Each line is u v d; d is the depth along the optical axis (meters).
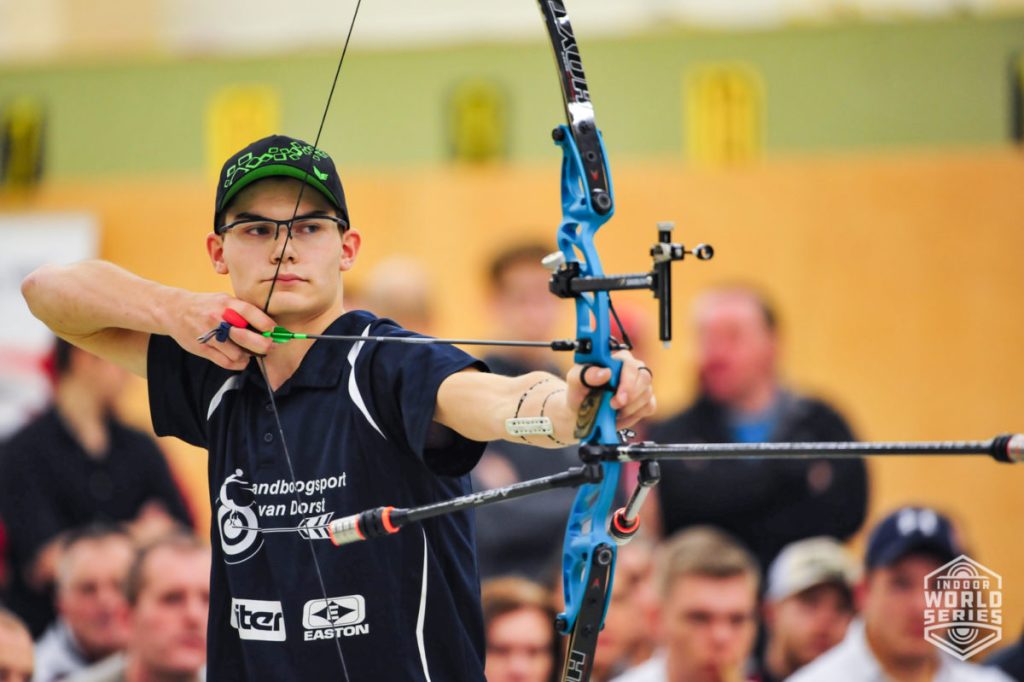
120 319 9.42
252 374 9.12
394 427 8.67
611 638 18.48
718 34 20.81
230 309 8.84
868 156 20.27
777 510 18.66
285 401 8.97
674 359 19.78
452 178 20.72
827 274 19.97
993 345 19.66
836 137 20.58
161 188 21.44
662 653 18.48
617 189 20.44
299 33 21.75
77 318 9.69
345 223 9.22
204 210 21.33
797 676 18.44
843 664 18.38
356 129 21.50
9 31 22.14
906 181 19.94
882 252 19.91
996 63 20.38
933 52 20.48
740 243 20.14
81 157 22.03
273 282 8.87
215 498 9.10
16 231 21.47
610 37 21.00
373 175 20.81
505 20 21.27
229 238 9.05
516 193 20.56
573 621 8.30
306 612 8.60
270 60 21.77
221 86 21.86
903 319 19.81
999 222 19.77
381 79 21.48
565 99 8.74
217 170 21.84
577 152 8.53
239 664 9.05
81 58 22.06
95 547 20.05
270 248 8.92
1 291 21.06
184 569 20.02
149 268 21.36
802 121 20.66
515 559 18.33
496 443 18.50
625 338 8.16
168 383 9.66
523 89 21.17
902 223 19.91
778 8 20.77
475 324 20.38
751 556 18.59
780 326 19.86
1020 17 20.31
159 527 20.17
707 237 20.23
